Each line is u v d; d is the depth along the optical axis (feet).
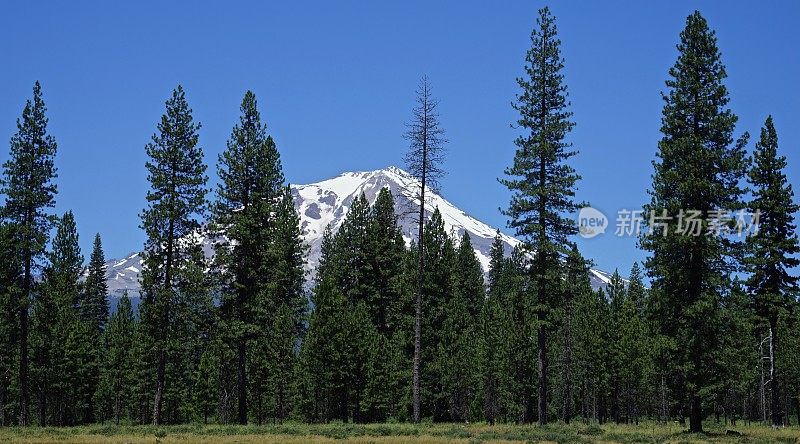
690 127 138.82
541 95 147.74
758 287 165.68
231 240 166.50
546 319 143.33
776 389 167.84
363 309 216.95
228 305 162.71
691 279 134.72
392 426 141.38
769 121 165.68
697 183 130.93
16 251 157.07
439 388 226.99
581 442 114.42
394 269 233.14
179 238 159.84
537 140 144.66
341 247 238.89
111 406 339.16
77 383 284.41
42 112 163.32
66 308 276.21
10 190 157.79
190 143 161.89
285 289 239.71
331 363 206.69
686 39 140.46
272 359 238.48
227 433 126.72
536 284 144.05
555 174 144.77
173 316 159.12
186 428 135.33
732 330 137.49
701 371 135.64
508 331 243.40
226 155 167.53
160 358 158.40
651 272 145.38
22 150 160.86
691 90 138.31
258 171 169.37
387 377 219.20
